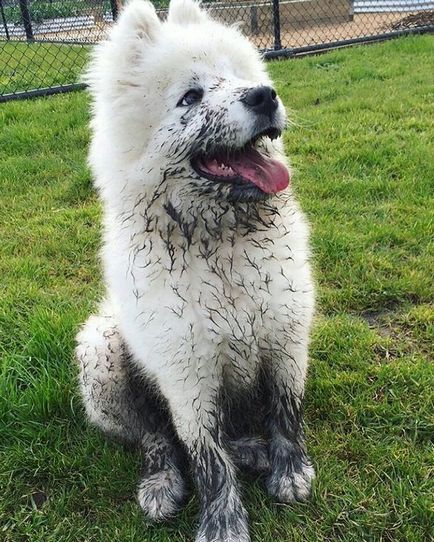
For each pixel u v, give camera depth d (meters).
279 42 3.82
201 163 0.90
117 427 1.11
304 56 3.80
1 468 1.10
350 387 1.17
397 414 1.11
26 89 3.27
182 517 1.00
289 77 3.17
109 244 1.00
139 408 1.11
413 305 1.38
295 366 1.01
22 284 1.54
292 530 0.95
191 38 0.94
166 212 0.92
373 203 1.78
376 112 2.48
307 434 1.10
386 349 1.27
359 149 2.08
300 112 2.54
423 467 1.01
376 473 1.01
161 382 0.97
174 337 0.91
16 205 1.96
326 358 1.25
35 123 2.62
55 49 4.58
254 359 0.97
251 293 0.92
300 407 1.04
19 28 5.69
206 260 0.91
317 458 1.05
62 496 1.04
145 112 0.92
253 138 0.90
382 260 1.50
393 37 4.12
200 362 0.93
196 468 0.98
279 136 0.94
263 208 0.94
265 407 1.07
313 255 1.49
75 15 5.46
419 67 3.19
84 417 1.17
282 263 0.94
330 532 0.95
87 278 1.60
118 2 3.54
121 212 0.94
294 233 0.98
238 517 0.96
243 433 1.11
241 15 4.32
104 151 0.95
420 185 1.82
